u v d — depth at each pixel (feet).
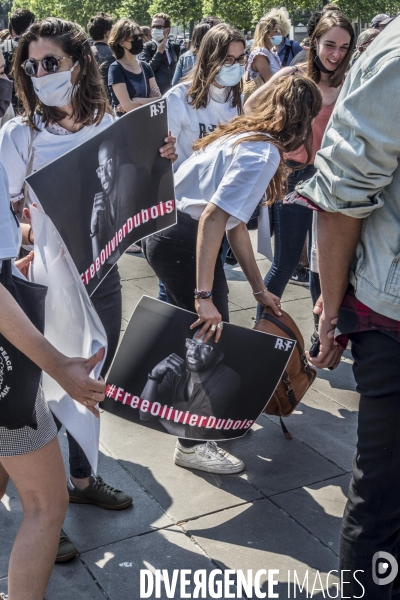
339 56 12.21
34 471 6.08
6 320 5.42
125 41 20.51
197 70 10.30
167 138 7.42
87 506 8.99
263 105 8.70
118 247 7.40
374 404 6.03
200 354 8.37
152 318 8.22
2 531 8.44
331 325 6.43
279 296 12.93
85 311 6.32
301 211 12.39
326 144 5.89
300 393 9.61
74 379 5.67
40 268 7.12
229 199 8.02
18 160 7.86
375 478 6.10
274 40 18.15
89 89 7.89
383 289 5.80
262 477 9.77
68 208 6.92
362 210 5.73
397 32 5.52
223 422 8.72
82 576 7.80
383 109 5.39
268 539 8.49
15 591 6.00
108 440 10.57
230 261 18.12
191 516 8.87
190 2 113.29
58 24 7.61
